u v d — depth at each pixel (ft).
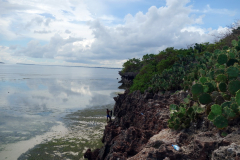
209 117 23.17
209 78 35.04
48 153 49.57
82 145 54.44
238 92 21.20
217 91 28.09
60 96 148.15
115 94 164.55
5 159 46.37
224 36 90.79
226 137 19.21
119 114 71.05
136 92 92.94
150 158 21.04
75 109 101.24
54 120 79.92
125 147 30.30
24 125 72.90
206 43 163.53
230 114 21.43
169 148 22.31
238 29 84.99
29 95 151.12
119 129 46.21
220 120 21.49
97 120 80.33
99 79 389.19
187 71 84.84
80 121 78.74
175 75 87.20
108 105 113.09
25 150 51.21
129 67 283.38
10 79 311.88
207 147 19.26
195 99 30.35
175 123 28.99
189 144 23.04
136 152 28.91
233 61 35.32
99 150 45.37
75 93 167.53
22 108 102.58
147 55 247.29
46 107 105.60
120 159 25.70
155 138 28.07
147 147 25.23
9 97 139.44
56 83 270.26
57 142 56.49
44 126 71.72
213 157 16.38
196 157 19.76
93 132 65.31
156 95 68.59
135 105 69.21
